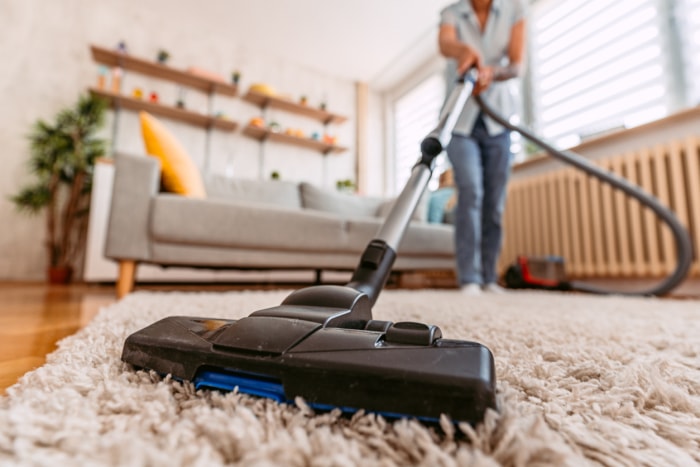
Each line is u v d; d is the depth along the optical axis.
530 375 0.43
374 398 0.28
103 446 0.24
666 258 2.32
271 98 4.43
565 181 2.88
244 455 0.24
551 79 3.42
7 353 0.56
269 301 1.17
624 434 0.30
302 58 4.91
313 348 0.31
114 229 1.52
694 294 2.37
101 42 3.83
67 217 3.08
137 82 3.95
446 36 1.71
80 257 3.30
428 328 0.33
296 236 1.90
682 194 2.28
